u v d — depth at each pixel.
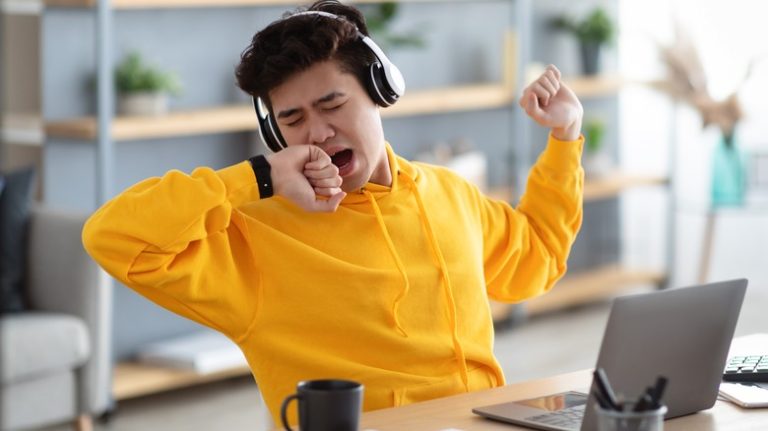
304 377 1.86
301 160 1.77
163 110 4.34
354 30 1.85
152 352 4.39
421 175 2.03
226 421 4.02
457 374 1.95
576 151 2.12
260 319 1.87
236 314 1.85
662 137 6.25
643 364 1.62
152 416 4.09
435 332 1.94
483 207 2.12
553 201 2.14
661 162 6.27
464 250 2.00
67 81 4.23
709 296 1.67
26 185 3.96
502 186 5.75
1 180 3.94
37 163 4.23
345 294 1.87
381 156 1.96
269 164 1.76
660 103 6.22
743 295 1.72
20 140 4.26
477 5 5.66
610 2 6.18
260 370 1.89
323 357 1.86
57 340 3.70
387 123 5.29
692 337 1.67
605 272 6.09
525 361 4.86
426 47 5.32
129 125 4.09
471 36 5.64
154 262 1.74
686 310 1.65
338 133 1.83
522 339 5.27
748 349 2.14
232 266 1.85
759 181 5.62
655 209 6.33
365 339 1.88
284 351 1.86
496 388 1.90
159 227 1.72
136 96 4.28
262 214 1.91
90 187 4.30
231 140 4.73
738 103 5.57
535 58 5.84
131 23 4.37
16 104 4.25
